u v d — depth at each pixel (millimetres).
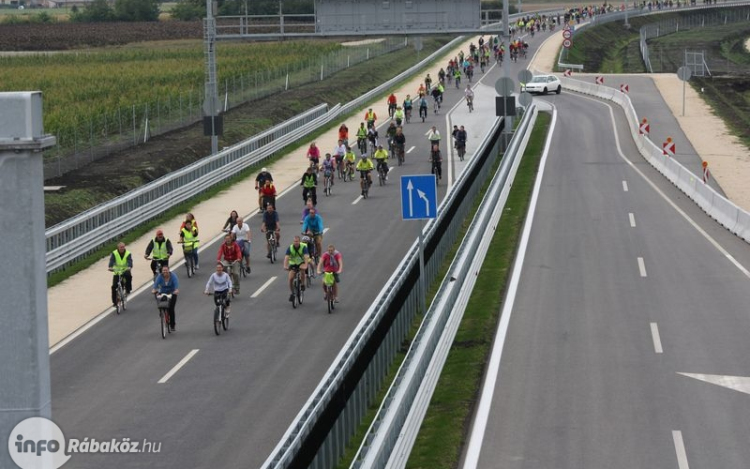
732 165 117688
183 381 47844
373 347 43344
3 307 14734
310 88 198000
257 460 37875
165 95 165875
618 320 54750
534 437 37688
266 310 61188
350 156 112938
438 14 132125
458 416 40062
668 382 44000
